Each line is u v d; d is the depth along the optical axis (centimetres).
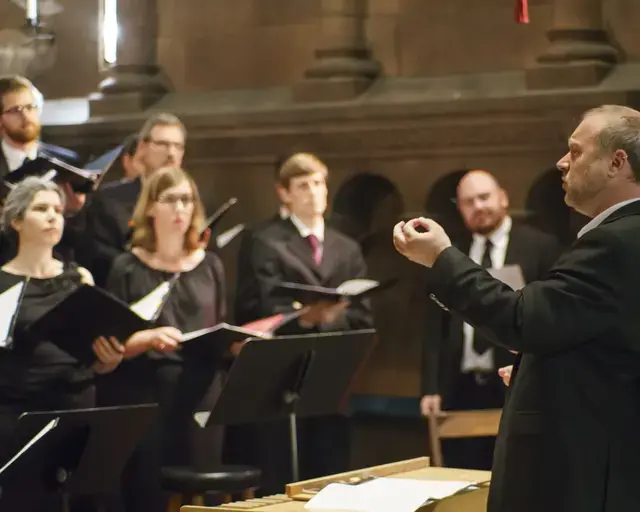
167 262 755
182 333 742
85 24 1109
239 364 636
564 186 449
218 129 1004
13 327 657
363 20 987
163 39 1067
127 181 866
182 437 739
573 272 409
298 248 834
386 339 987
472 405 799
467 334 802
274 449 855
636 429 408
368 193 999
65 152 891
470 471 539
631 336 404
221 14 1046
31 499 682
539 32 934
